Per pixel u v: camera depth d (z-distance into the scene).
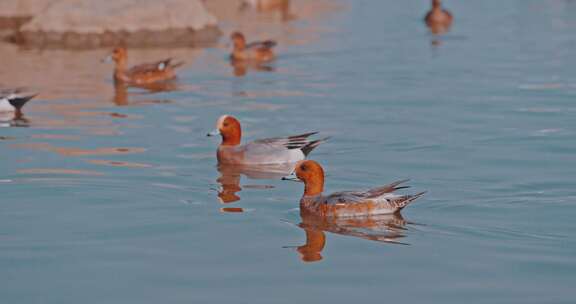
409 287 11.39
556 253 12.57
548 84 26.22
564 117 21.84
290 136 18.97
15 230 13.71
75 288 11.49
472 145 19.17
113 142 19.59
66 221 14.13
